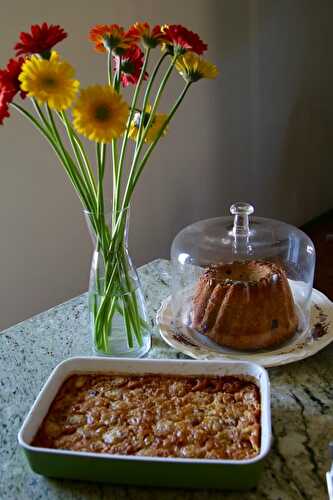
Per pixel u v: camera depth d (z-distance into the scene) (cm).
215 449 69
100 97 71
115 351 94
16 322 171
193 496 66
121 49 78
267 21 246
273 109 269
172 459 63
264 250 104
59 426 74
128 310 91
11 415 81
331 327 98
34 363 94
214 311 95
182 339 97
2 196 156
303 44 279
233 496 65
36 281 173
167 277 124
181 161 218
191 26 205
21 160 158
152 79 81
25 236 166
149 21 187
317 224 334
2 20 143
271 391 84
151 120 82
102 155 79
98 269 89
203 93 219
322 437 74
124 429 73
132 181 84
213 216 247
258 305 92
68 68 71
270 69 258
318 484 67
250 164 264
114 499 66
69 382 82
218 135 235
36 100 73
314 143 315
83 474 67
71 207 177
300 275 106
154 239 216
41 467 67
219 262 103
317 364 90
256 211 279
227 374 81
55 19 156
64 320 108
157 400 78
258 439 69
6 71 73
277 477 68
